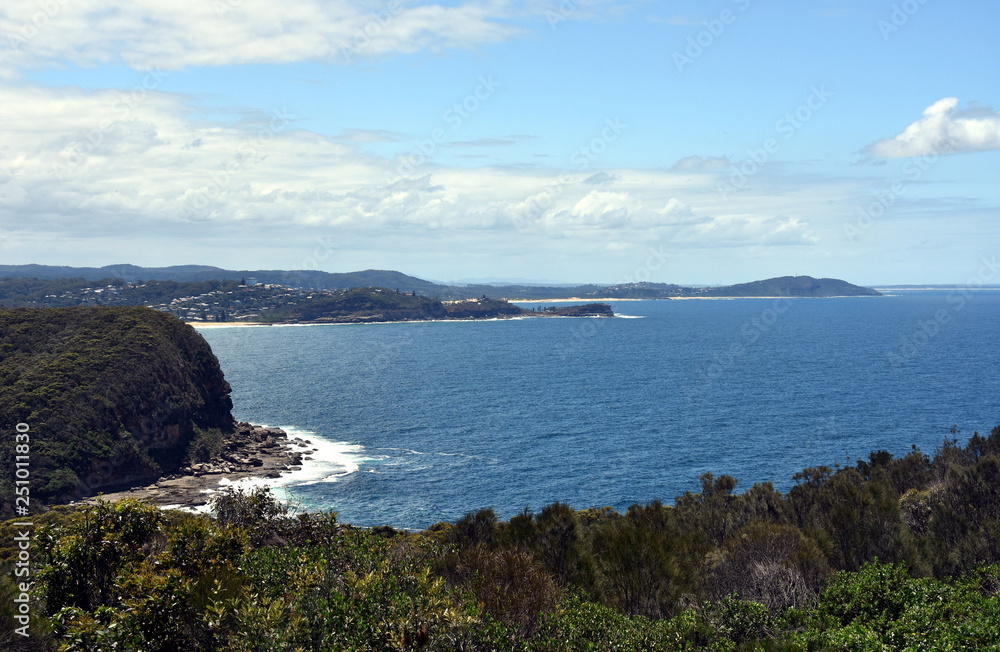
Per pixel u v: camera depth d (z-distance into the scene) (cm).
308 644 1245
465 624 1353
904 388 15675
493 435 11444
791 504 3866
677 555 2672
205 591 1348
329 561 1625
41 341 10394
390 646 1248
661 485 8369
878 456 5484
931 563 2814
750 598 2406
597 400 15088
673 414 13225
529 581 1895
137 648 1262
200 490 8450
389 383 18238
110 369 9831
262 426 12269
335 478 8800
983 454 5097
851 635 1866
